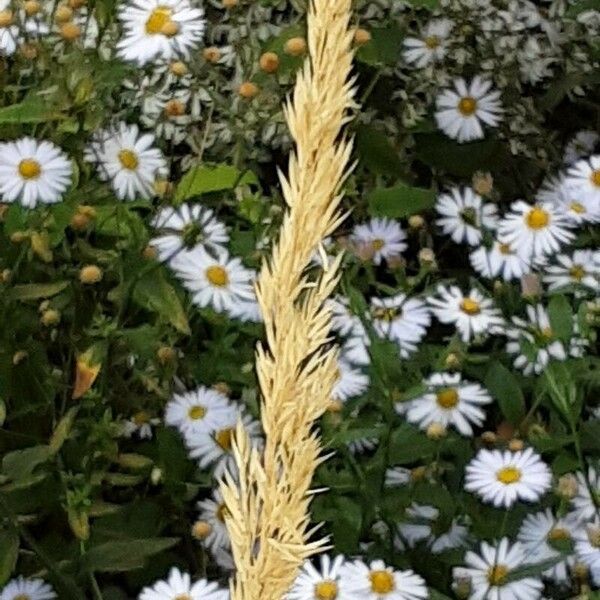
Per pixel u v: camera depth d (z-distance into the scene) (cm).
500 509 37
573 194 44
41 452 34
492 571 33
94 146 42
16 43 42
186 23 41
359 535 34
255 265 41
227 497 18
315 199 17
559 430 38
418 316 40
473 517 35
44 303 39
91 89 40
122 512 38
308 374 17
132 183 41
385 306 40
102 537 37
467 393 37
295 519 17
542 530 35
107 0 42
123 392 39
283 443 17
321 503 35
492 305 41
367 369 38
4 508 33
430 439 36
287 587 18
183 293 41
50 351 41
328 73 16
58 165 38
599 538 33
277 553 18
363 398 37
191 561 38
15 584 34
